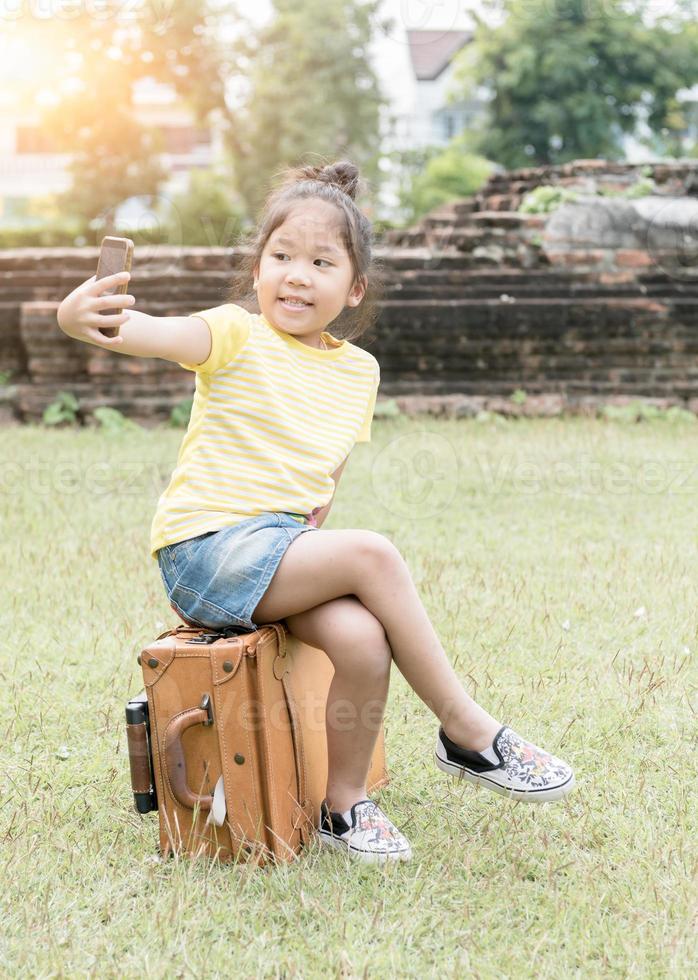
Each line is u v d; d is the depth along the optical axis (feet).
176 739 6.35
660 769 7.80
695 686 9.41
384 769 7.68
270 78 70.03
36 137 90.84
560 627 10.80
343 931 5.74
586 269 28.09
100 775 7.82
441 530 15.31
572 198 28.48
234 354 6.95
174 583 6.85
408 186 64.08
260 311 7.59
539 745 8.18
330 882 6.24
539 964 5.50
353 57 70.08
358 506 17.01
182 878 6.21
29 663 10.02
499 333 27.35
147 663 6.40
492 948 5.70
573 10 70.59
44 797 7.38
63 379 27.37
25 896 6.15
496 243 28.30
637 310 27.25
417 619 6.59
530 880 6.43
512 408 27.45
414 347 27.48
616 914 5.96
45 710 8.95
